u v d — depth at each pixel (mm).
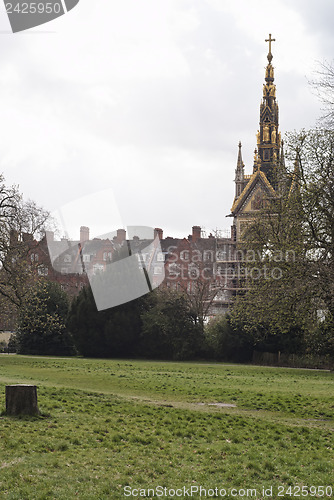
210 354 60938
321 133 40031
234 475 12688
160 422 18312
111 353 63406
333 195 38312
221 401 24844
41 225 45719
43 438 14859
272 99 103750
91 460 13211
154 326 61812
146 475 12406
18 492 10852
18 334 65250
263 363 56688
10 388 17797
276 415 21641
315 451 15273
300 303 37156
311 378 38219
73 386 28812
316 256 39188
